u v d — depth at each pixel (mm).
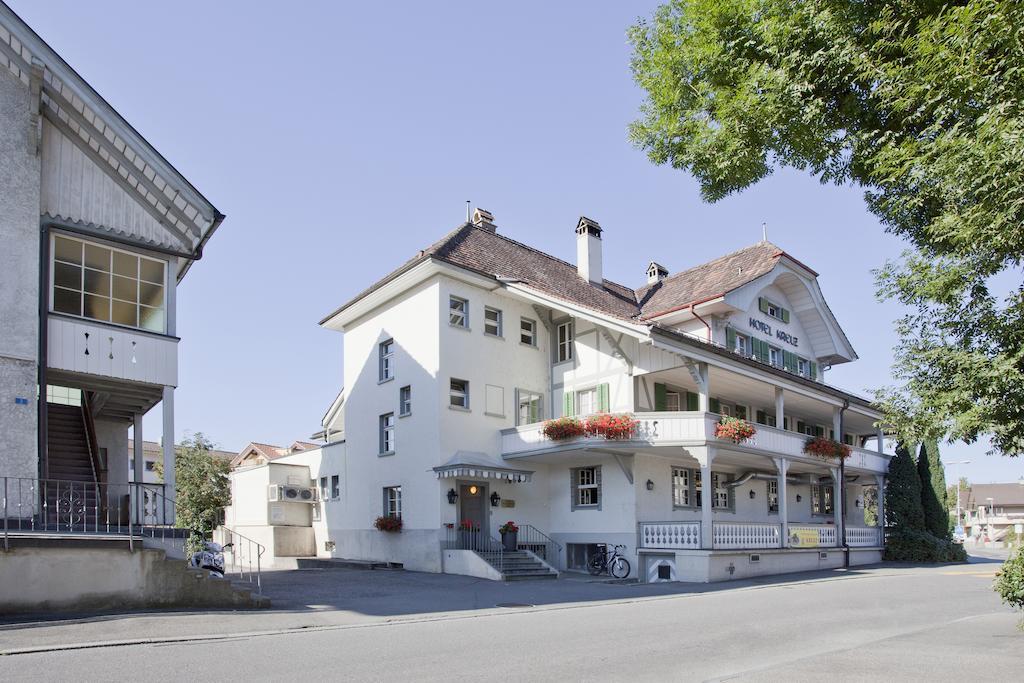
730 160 12453
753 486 30016
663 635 11375
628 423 22859
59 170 15648
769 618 13445
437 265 24406
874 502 45375
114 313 15953
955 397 9227
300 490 29703
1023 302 8719
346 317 28812
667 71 13125
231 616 12523
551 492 26734
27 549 12289
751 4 11914
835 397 29312
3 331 14164
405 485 25125
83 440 17969
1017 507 106688
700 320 26562
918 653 9641
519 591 17922
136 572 13180
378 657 9258
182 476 36375
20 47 15031
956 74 8633
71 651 9406
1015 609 14625
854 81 10633
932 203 9930
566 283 29047
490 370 25859
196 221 17016
